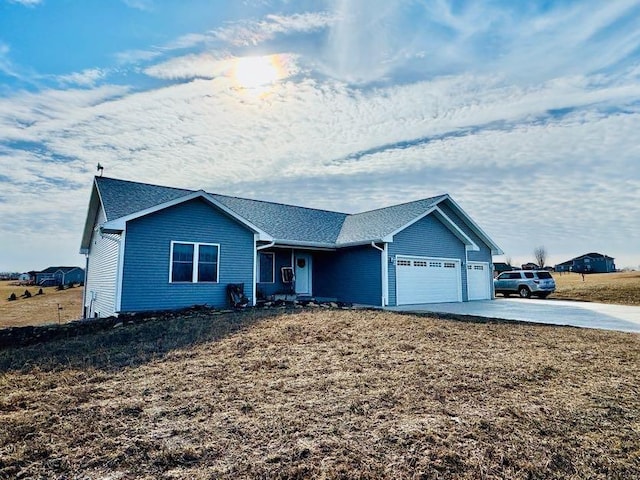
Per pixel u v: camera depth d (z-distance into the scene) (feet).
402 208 63.41
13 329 28.12
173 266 39.58
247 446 11.46
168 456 10.85
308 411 14.01
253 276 45.06
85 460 10.66
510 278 78.74
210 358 21.53
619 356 22.75
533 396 15.78
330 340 25.77
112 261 40.75
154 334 27.96
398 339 26.17
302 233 57.11
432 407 14.42
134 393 16.03
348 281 57.26
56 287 152.76
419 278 56.90
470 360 21.11
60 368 20.08
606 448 11.69
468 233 71.51
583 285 92.02
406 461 10.67
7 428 12.65
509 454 11.15
